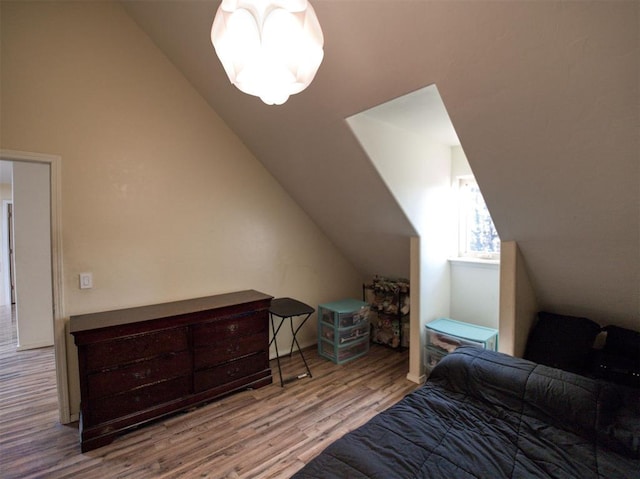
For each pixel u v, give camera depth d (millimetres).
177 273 2734
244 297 2857
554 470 1256
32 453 1943
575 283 2314
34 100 2082
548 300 2648
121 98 2424
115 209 2418
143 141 2533
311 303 3762
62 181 2197
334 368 3199
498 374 1781
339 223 3443
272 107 2428
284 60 942
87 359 1971
